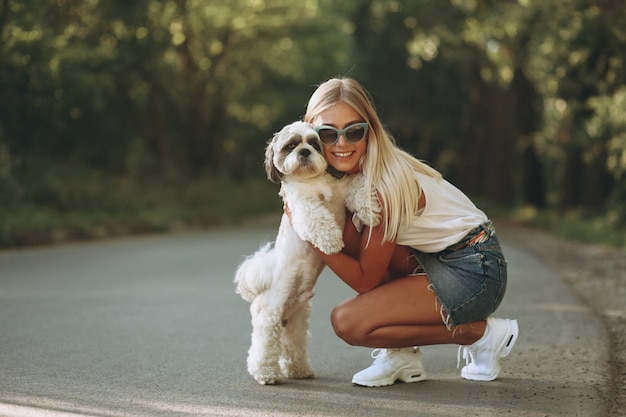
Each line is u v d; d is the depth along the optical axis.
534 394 4.25
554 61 15.93
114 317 6.79
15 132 16.25
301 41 28.25
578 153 22.95
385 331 4.43
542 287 8.58
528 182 25.94
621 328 6.12
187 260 11.52
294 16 26.94
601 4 14.65
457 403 4.11
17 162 16.64
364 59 32.75
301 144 4.30
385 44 32.72
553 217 21.38
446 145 35.34
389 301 4.43
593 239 15.05
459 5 23.53
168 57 26.58
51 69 16.06
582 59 15.14
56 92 16.47
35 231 14.04
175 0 22.78
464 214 4.50
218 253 12.62
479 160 32.91
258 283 4.57
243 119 35.81
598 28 14.38
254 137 38.78
